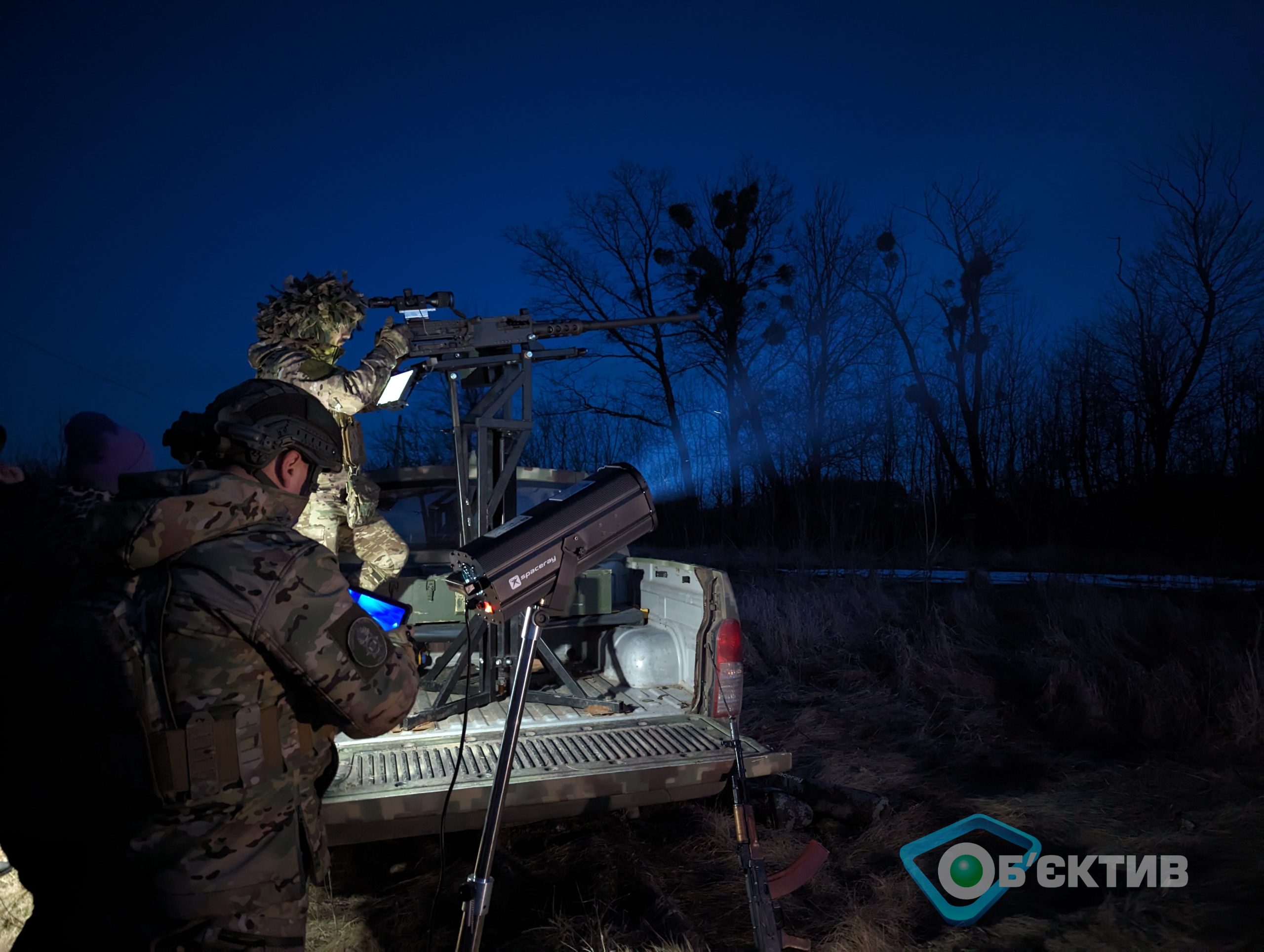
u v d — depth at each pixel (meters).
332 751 1.70
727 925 2.88
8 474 2.00
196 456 1.63
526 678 1.89
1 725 1.53
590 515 1.91
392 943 2.78
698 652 3.69
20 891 2.20
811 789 3.95
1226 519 17.31
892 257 22.27
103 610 1.45
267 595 1.46
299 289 3.33
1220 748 4.54
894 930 2.80
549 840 3.56
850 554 13.74
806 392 21.52
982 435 21.98
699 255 21.88
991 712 5.38
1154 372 19.66
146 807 1.40
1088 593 8.70
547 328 4.02
